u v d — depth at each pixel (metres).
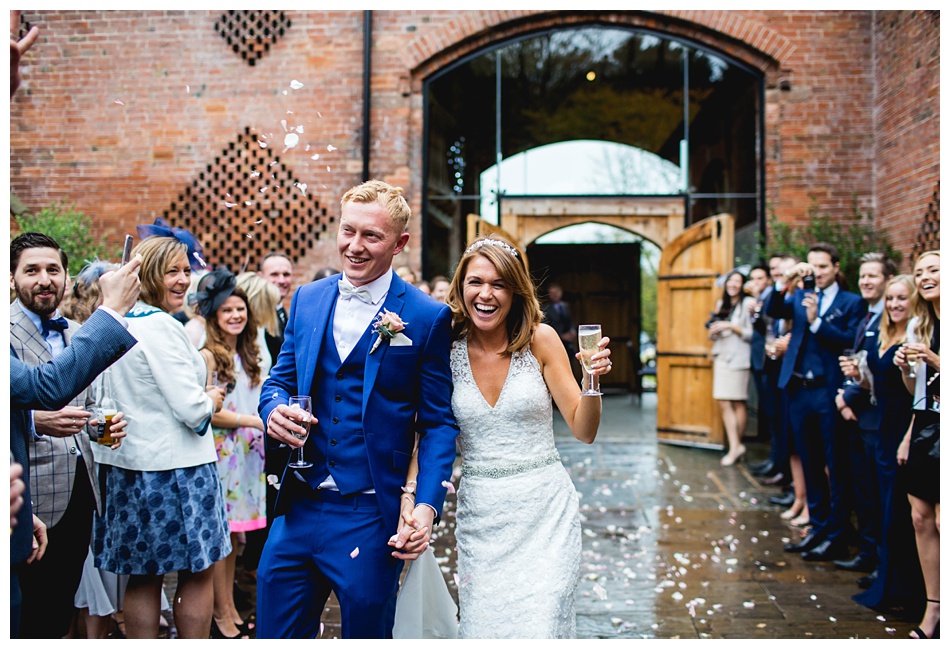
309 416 2.11
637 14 7.53
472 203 7.97
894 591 3.59
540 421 2.43
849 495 4.55
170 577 4.22
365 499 2.20
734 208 7.80
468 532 2.38
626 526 5.00
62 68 7.69
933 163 6.12
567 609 2.24
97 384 2.75
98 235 7.67
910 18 6.52
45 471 2.64
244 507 3.50
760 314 6.01
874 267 4.05
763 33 7.41
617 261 14.82
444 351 2.31
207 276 3.39
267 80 7.62
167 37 7.65
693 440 7.73
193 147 7.64
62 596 2.78
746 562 4.32
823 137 7.42
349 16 7.59
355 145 7.61
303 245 7.62
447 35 7.59
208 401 2.67
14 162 7.71
